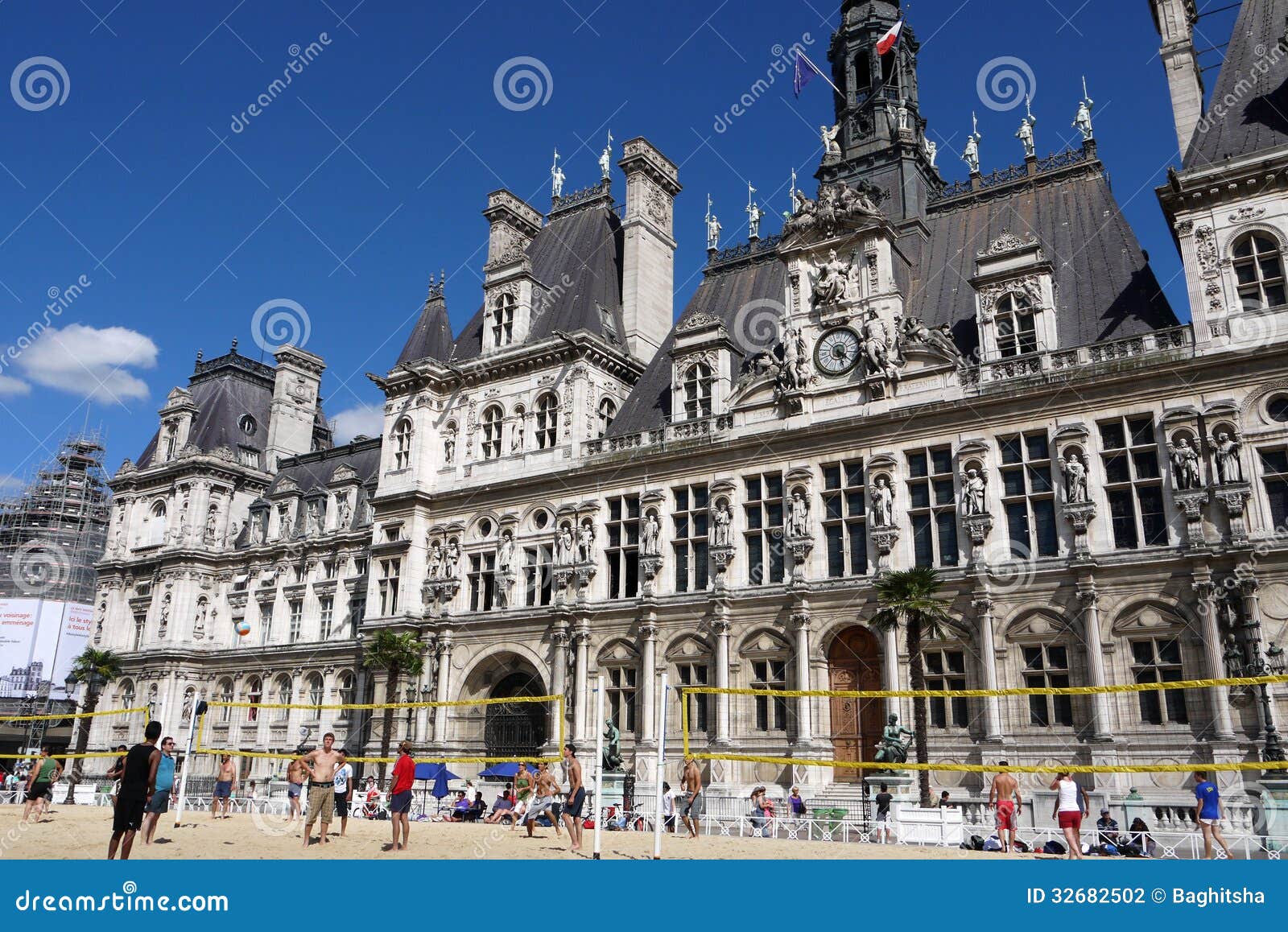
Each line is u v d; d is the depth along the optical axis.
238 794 60.50
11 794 55.69
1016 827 30.14
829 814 36.16
